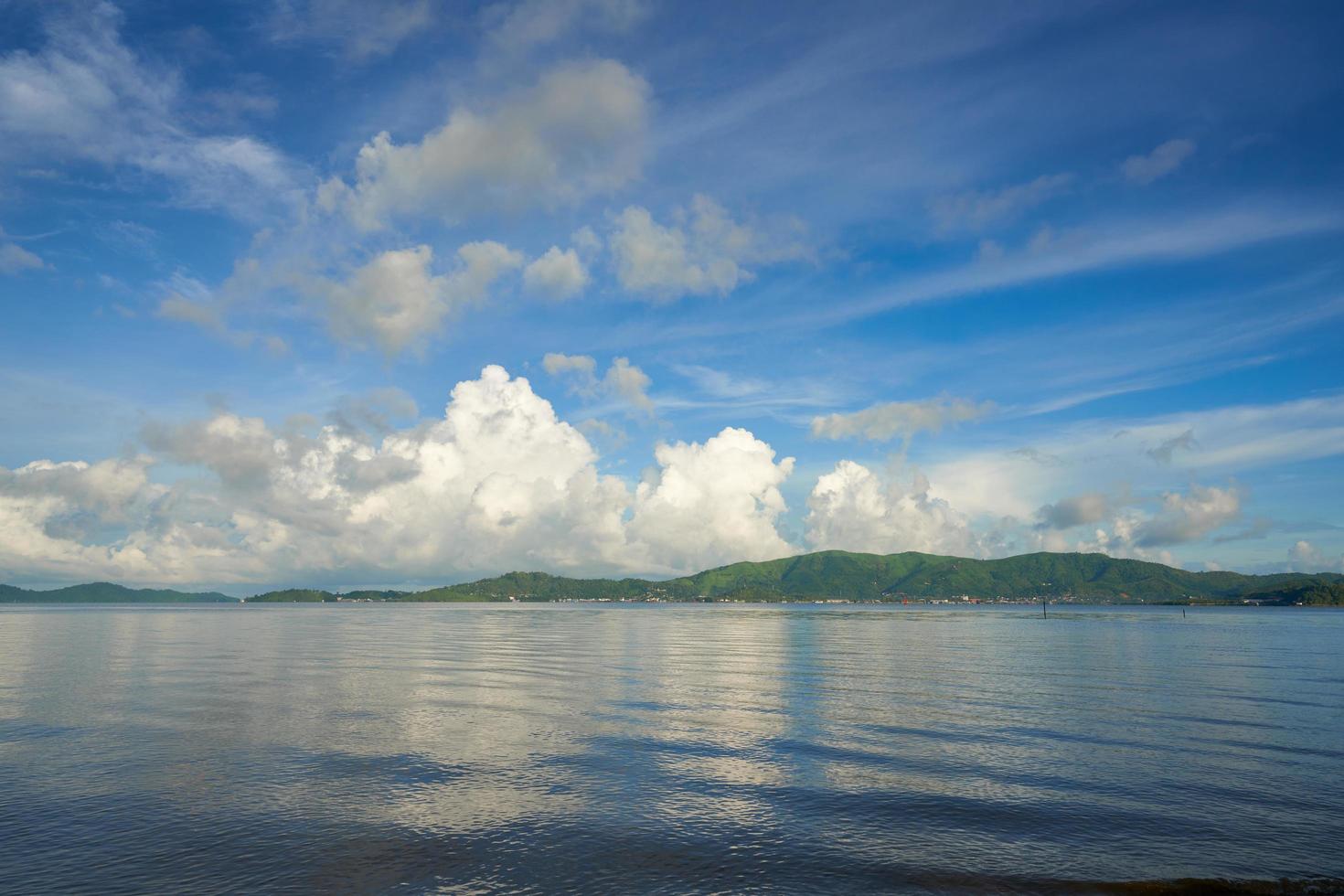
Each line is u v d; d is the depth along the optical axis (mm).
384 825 23766
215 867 20656
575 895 19000
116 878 19969
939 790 27578
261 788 27469
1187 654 86562
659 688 53031
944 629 155250
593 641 109625
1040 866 21047
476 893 19078
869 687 54375
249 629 144875
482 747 33750
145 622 182125
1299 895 19578
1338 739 36000
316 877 20016
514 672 63688
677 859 21250
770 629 154000
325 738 35531
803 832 23391
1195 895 19547
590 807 25469
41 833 23000
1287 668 68688
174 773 29328
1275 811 25422
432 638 115750
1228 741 35594
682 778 28953
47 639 107688
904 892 19406
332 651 86875
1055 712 43156
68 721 39438
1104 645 103438
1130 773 29891
